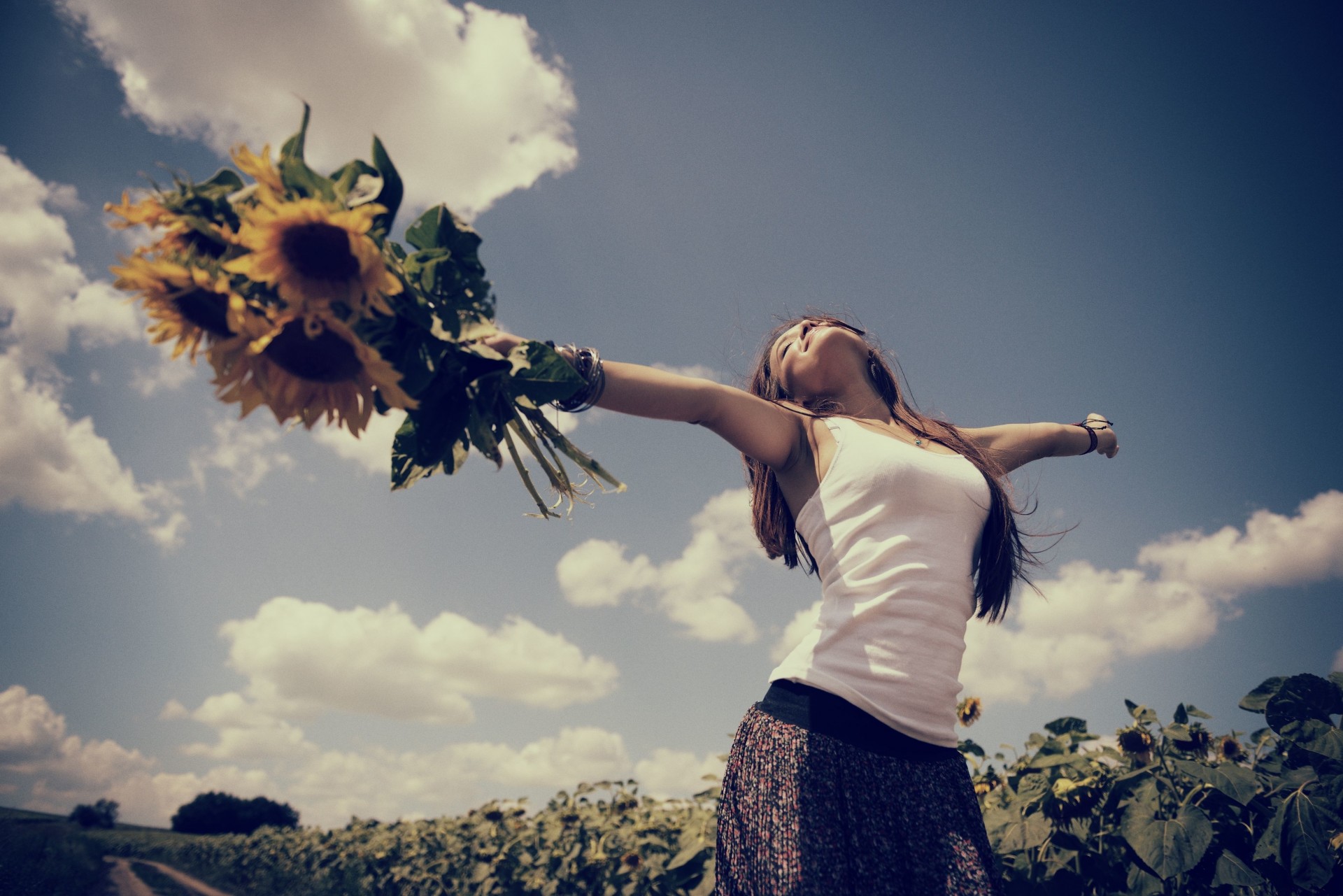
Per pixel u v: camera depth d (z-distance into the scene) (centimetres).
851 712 112
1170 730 246
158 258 85
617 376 117
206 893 1994
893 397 167
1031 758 301
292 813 8856
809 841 103
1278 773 232
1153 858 208
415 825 1091
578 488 118
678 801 520
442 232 101
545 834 610
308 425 86
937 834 109
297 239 82
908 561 121
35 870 1802
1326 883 192
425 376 95
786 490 139
